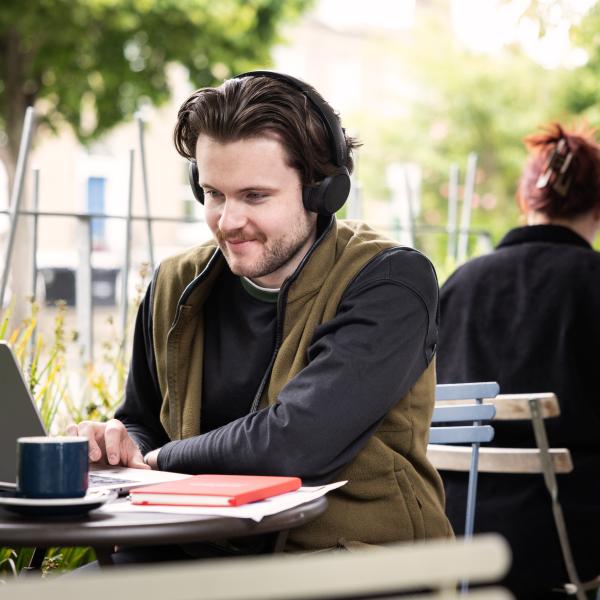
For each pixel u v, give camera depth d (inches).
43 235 1312.7
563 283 167.8
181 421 128.5
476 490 158.1
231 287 129.6
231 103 118.3
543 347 166.1
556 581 155.4
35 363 180.7
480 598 56.2
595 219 177.0
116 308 979.9
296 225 121.6
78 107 763.4
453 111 971.3
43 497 92.1
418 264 124.0
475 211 932.6
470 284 173.5
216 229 122.0
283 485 102.5
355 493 116.7
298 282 122.3
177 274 134.8
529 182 179.2
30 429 104.3
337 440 113.4
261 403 123.0
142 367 138.7
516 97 958.4
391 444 120.3
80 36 720.3
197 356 129.5
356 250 124.2
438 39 998.4
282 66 1585.9
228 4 756.0
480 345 169.2
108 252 1175.0
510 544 156.2
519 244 175.2
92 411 187.2
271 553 98.3
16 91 743.1
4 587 50.3
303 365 120.8
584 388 165.2
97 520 90.4
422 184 970.7
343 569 52.4
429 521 118.9
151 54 756.6
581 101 914.7
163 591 50.5
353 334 117.2
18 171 205.5
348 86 1594.5
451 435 143.6
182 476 111.7
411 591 108.5
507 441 164.7
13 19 700.0
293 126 118.6
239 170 117.9
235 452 113.7
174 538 88.3
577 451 163.8
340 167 123.1
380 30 1060.5
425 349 122.8
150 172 1350.9
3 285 201.8
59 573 150.9
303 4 797.2
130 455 119.7
